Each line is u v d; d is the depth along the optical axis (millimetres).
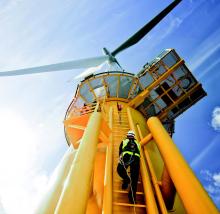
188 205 3619
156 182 6043
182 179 4008
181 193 3889
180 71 13945
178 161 4402
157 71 14453
